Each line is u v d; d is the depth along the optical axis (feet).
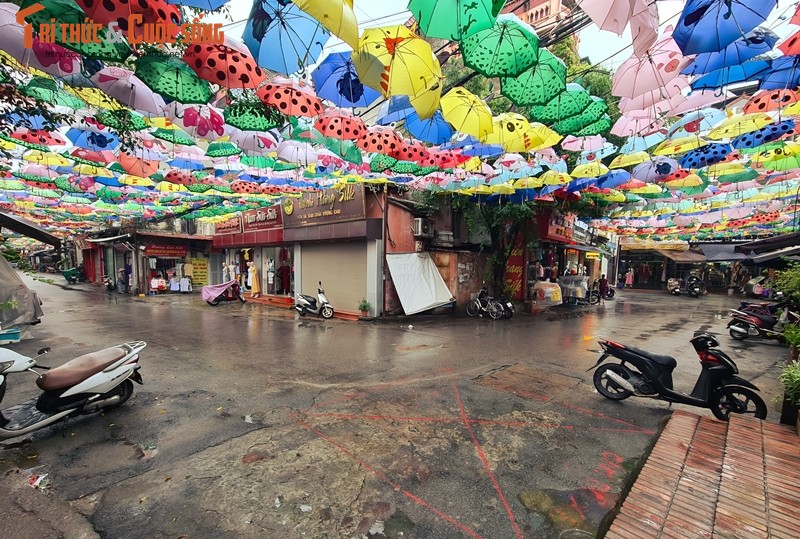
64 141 15.89
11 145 17.47
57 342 25.39
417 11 7.82
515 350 24.16
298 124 15.28
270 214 46.68
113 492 8.98
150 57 9.31
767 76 10.78
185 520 8.02
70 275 79.41
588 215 39.68
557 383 17.51
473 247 44.68
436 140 15.14
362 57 9.53
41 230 23.65
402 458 10.64
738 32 7.84
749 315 29.12
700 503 8.21
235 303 49.08
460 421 13.17
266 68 8.79
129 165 18.78
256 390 16.15
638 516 7.80
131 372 13.96
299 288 44.24
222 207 40.88
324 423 12.89
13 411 11.97
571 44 26.12
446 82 29.27
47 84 11.64
